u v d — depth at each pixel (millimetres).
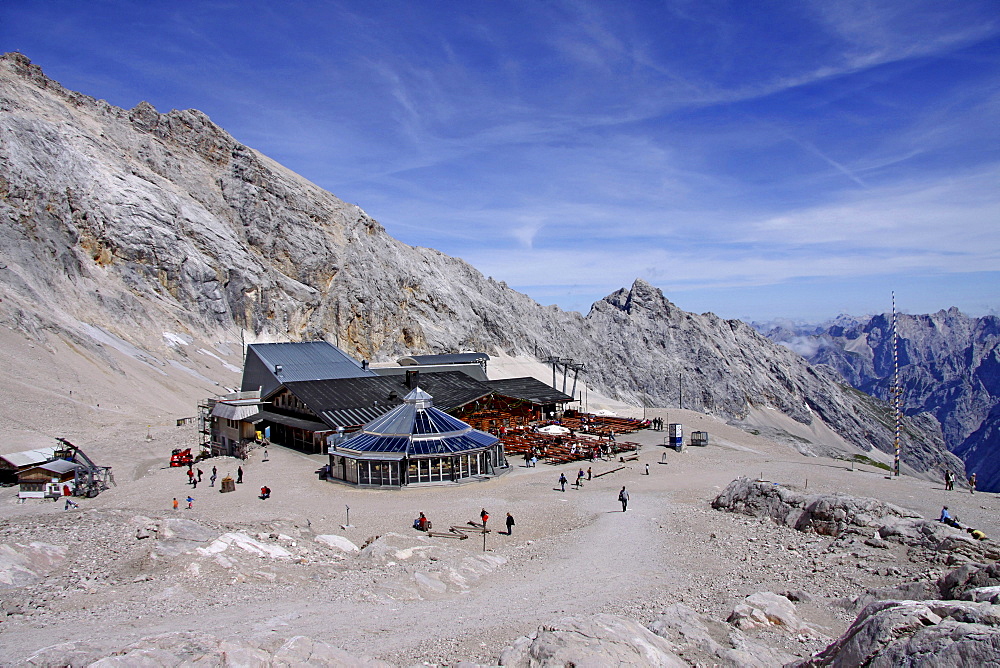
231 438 63688
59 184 107250
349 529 33562
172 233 120312
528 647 13133
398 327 156750
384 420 49844
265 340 128625
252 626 16438
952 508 38531
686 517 35125
